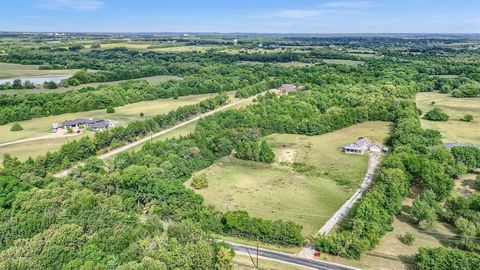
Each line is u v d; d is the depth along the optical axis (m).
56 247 67.62
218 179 124.00
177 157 124.44
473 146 140.62
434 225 94.19
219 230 91.19
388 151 146.62
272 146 154.12
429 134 148.88
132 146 149.50
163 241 72.69
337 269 77.44
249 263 79.19
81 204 86.88
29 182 104.50
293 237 85.31
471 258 73.19
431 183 106.75
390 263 79.44
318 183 120.75
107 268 63.62
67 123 167.00
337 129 175.38
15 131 165.00
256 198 110.69
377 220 90.31
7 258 66.81
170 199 98.50
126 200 97.19
